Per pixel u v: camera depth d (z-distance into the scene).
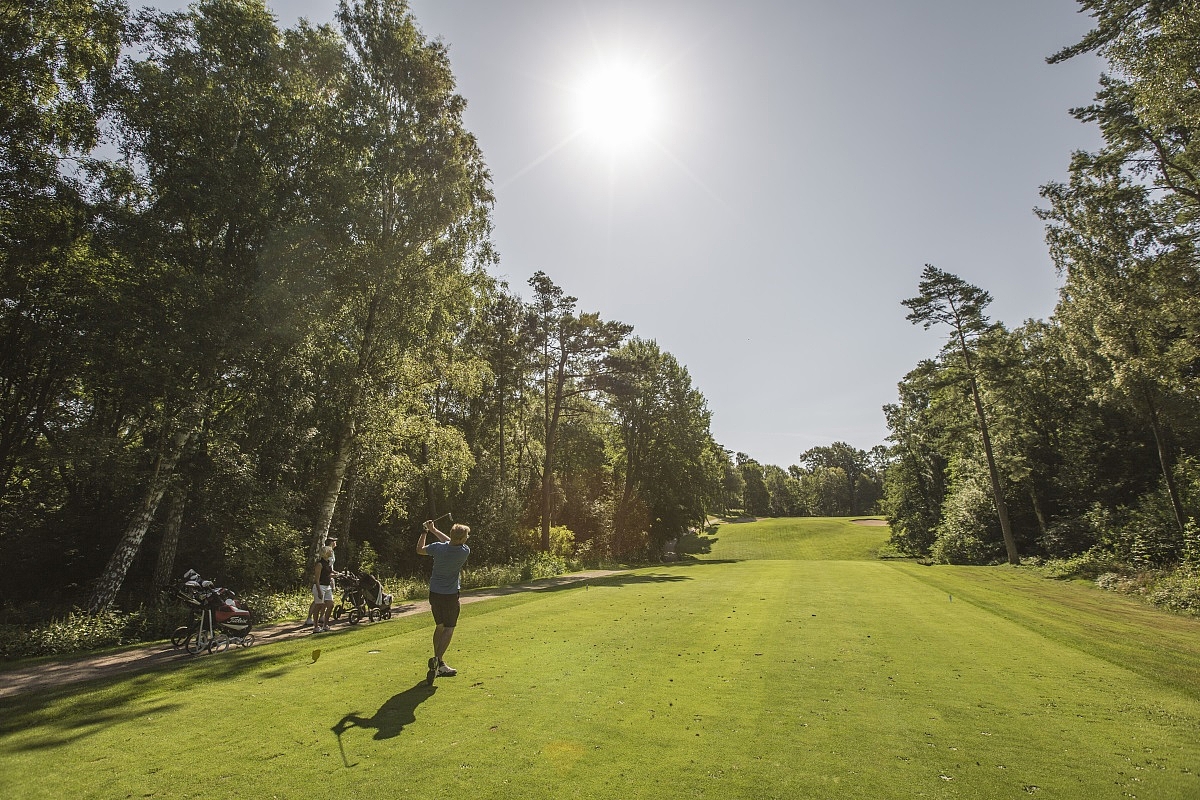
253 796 3.89
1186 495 24.97
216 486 18.48
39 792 3.97
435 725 5.30
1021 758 4.68
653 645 9.07
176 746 4.81
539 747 4.80
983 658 8.34
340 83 19.52
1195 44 13.80
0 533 17.27
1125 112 17.92
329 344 19.44
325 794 3.92
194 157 15.62
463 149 21.42
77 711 5.83
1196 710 5.95
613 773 4.30
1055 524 32.72
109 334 14.66
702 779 4.21
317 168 18.00
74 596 17.53
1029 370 36.53
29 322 16.33
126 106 15.42
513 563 28.58
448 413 34.81
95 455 15.15
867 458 132.00
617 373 35.56
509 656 8.22
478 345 34.03
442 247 20.36
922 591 17.06
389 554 28.42
